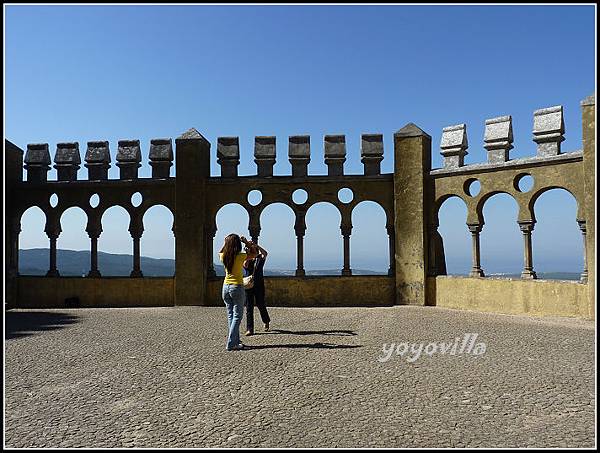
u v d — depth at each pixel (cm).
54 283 1917
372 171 1852
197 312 1659
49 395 718
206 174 1923
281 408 651
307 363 890
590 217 1352
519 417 608
